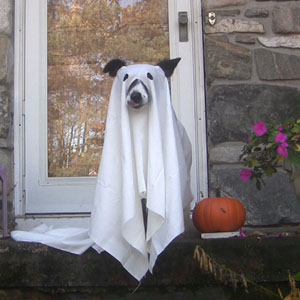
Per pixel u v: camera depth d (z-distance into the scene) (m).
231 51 4.02
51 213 4.07
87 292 2.92
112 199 2.85
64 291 2.92
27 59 4.19
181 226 2.77
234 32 4.04
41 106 4.16
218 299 2.88
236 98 3.98
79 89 4.23
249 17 4.06
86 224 4.03
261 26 4.04
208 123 3.99
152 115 2.88
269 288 2.88
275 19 4.04
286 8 4.05
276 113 3.97
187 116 4.09
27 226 4.02
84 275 2.88
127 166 2.81
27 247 2.90
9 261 2.90
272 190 3.86
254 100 3.98
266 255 2.87
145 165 2.89
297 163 3.05
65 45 4.25
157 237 2.78
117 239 2.82
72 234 2.99
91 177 4.13
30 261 2.89
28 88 4.16
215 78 4.00
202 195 4.00
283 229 3.84
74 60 4.25
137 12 4.27
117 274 2.88
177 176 2.82
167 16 4.24
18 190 4.06
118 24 4.27
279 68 4.00
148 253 2.87
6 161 3.99
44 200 4.09
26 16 4.22
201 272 2.86
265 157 3.28
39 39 4.21
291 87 4.00
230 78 4.00
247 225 3.84
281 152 2.97
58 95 4.21
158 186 2.77
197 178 4.02
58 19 4.27
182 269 2.87
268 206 3.85
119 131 2.95
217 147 3.94
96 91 4.23
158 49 4.23
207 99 4.02
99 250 2.85
